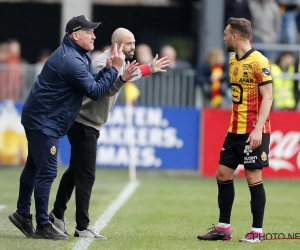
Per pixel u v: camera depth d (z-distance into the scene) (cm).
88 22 2672
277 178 5338
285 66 5550
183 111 5403
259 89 2661
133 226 3098
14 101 5484
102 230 2969
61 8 8056
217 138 5394
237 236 2869
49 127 2658
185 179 5244
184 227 3089
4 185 4603
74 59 2628
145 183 4934
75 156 2728
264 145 2686
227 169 2739
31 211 3519
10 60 6450
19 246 2530
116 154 5391
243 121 2691
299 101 5556
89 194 2745
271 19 5888
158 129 5409
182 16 7850
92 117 2720
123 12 7919
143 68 2767
